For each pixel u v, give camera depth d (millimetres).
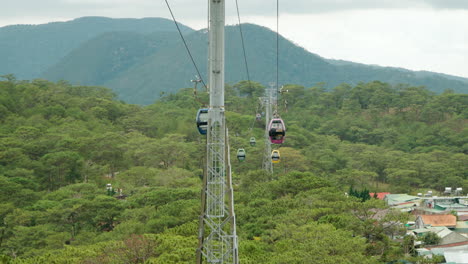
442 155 192875
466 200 121188
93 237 83562
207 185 37344
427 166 170750
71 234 92312
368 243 66125
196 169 159000
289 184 99062
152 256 59062
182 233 67438
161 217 82250
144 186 135750
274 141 63281
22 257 77688
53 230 91312
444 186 162000
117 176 144500
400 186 163125
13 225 90500
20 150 149500
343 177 158375
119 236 78188
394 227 73062
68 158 142500
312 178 102125
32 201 112875
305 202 86625
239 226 77562
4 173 132875
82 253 59562
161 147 164250
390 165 177500
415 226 96312
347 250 57375
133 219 87125
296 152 168000
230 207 37344
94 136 170000
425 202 121375
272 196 98750
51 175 142750
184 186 123688
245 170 156250
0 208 98312
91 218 94625
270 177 115938
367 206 77188
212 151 37188
